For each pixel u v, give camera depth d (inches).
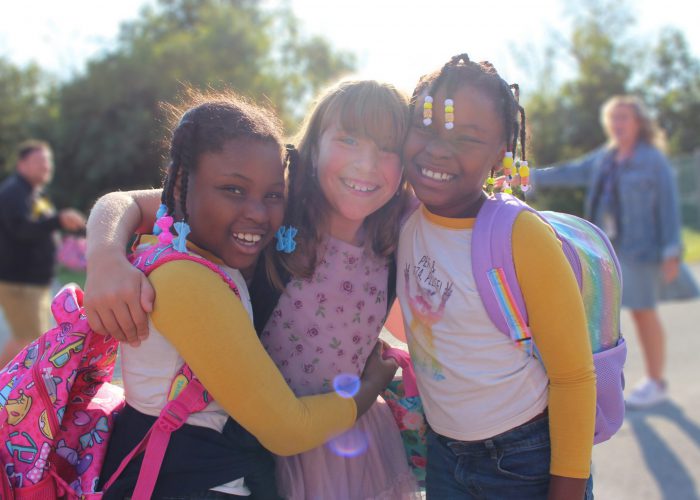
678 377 198.4
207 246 63.7
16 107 943.0
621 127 179.2
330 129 70.6
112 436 64.5
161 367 60.6
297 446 62.9
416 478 82.0
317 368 74.4
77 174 764.6
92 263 60.2
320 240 72.3
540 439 67.7
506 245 63.4
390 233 74.8
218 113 62.2
